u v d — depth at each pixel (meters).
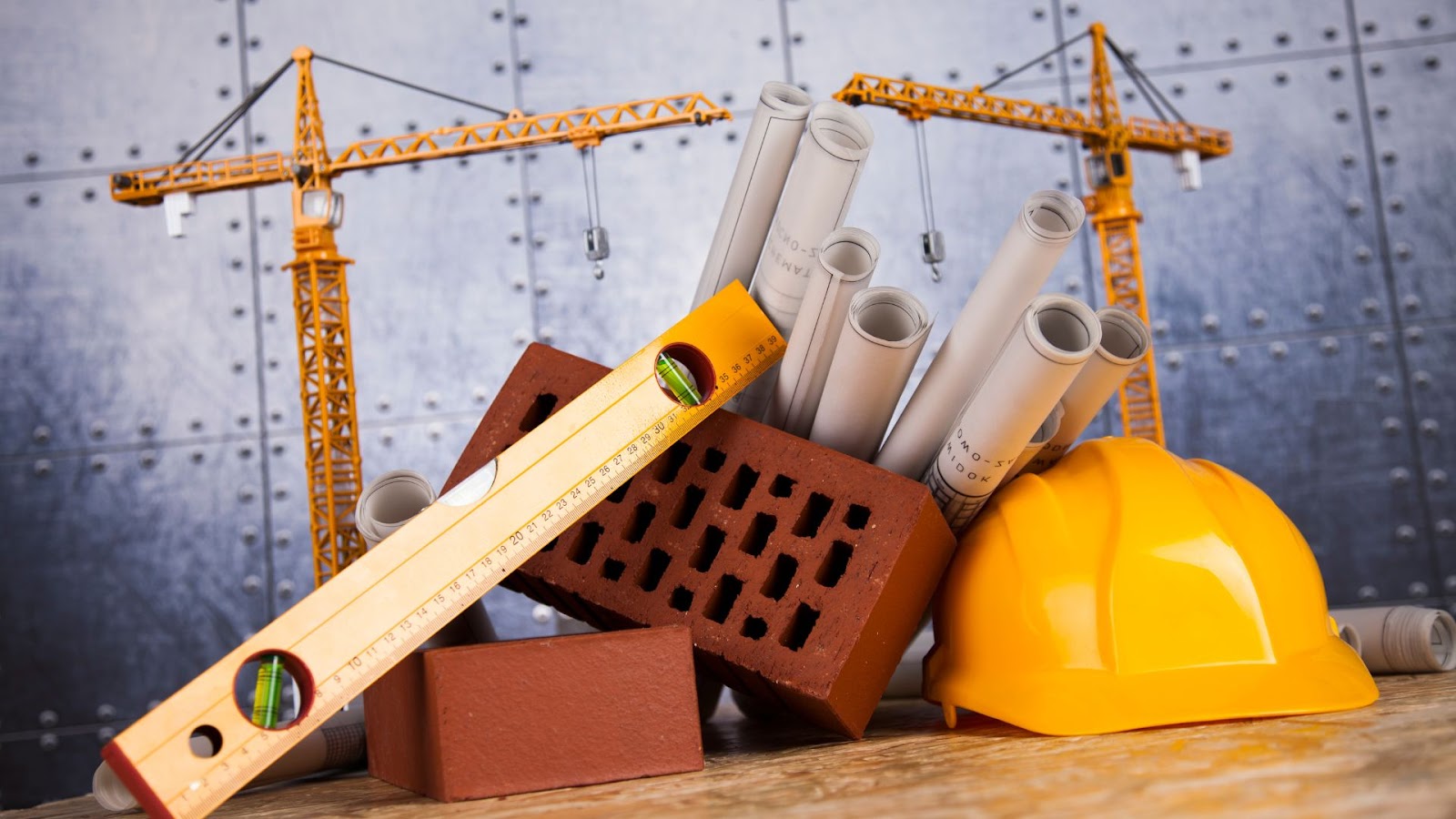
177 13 6.29
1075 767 1.12
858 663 1.45
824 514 1.59
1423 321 6.01
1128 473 1.55
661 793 1.19
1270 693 1.38
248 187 6.31
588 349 5.98
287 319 6.30
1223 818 0.82
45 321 5.99
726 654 1.45
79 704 5.71
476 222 6.08
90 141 6.14
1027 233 1.50
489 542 1.34
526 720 1.29
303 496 6.13
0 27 6.16
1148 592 1.45
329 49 6.33
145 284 6.10
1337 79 6.22
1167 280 6.14
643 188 6.01
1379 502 5.89
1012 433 1.48
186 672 5.82
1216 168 6.23
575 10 6.29
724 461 1.59
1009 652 1.52
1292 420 6.00
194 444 6.02
